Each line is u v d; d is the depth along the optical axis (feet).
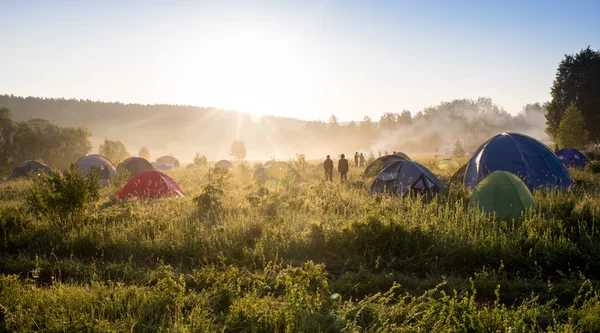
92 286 17.49
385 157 67.10
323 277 18.71
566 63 151.43
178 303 15.43
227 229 26.45
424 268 19.81
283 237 24.34
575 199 31.73
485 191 29.84
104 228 26.71
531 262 19.63
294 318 13.82
